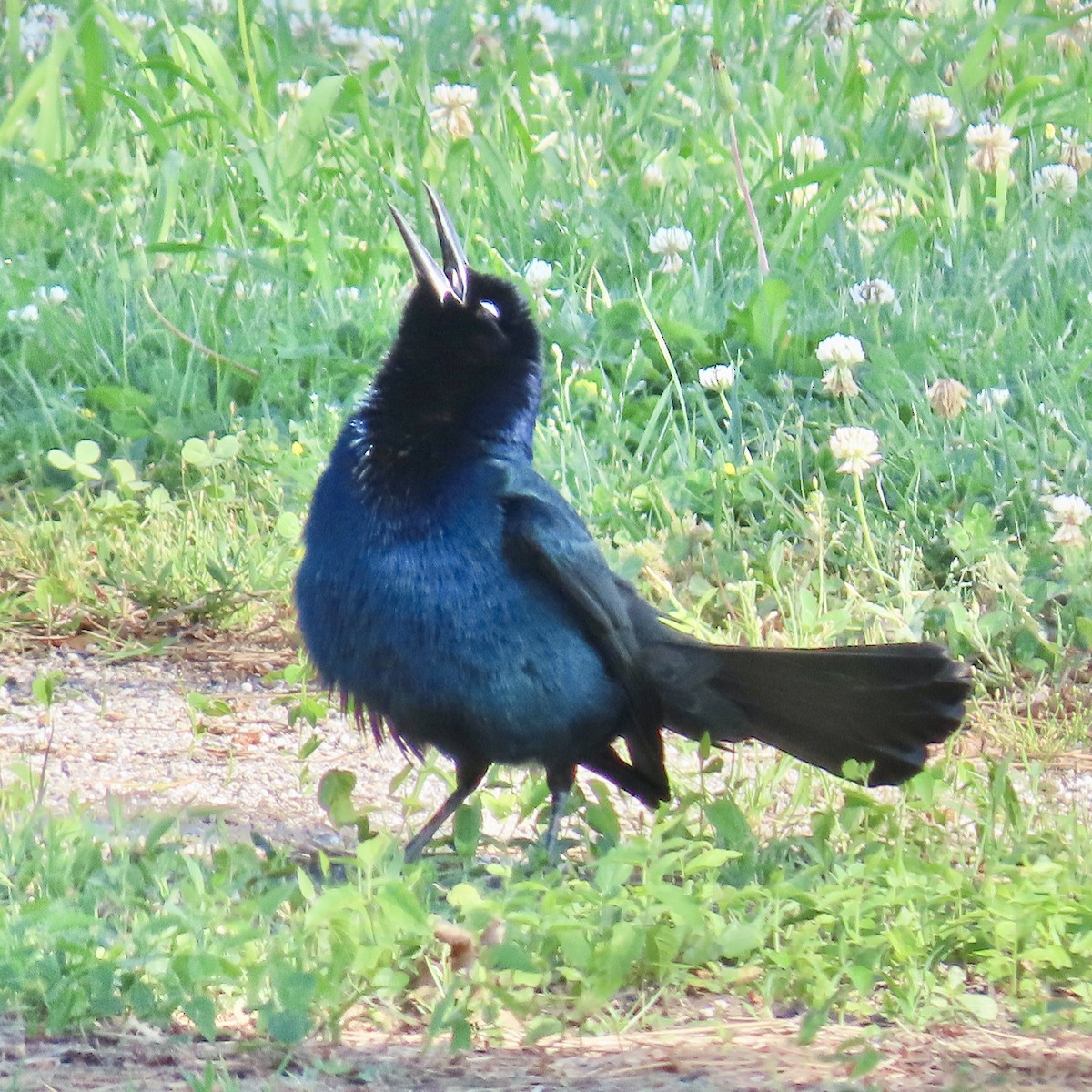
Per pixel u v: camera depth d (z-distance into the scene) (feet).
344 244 51.49
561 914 22.61
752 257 51.49
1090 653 36.63
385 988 21.81
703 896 23.76
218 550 38.81
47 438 43.29
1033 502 40.32
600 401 43.62
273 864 26.02
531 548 26.40
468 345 27.04
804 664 27.48
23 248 51.19
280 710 34.37
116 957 21.56
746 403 44.24
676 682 27.99
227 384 44.75
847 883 24.72
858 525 39.52
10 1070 20.17
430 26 67.97
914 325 46.26
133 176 55.93
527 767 28.09
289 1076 20.39
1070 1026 22.33
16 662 36.04
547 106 60.85
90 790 30.30
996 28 62.03
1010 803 27.20
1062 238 52.70
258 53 64.18
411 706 26.96
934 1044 21.79
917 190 54.65
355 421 27.17
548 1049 21.40
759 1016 22.61
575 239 51.39
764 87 60.85
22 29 65.36
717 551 37.91
